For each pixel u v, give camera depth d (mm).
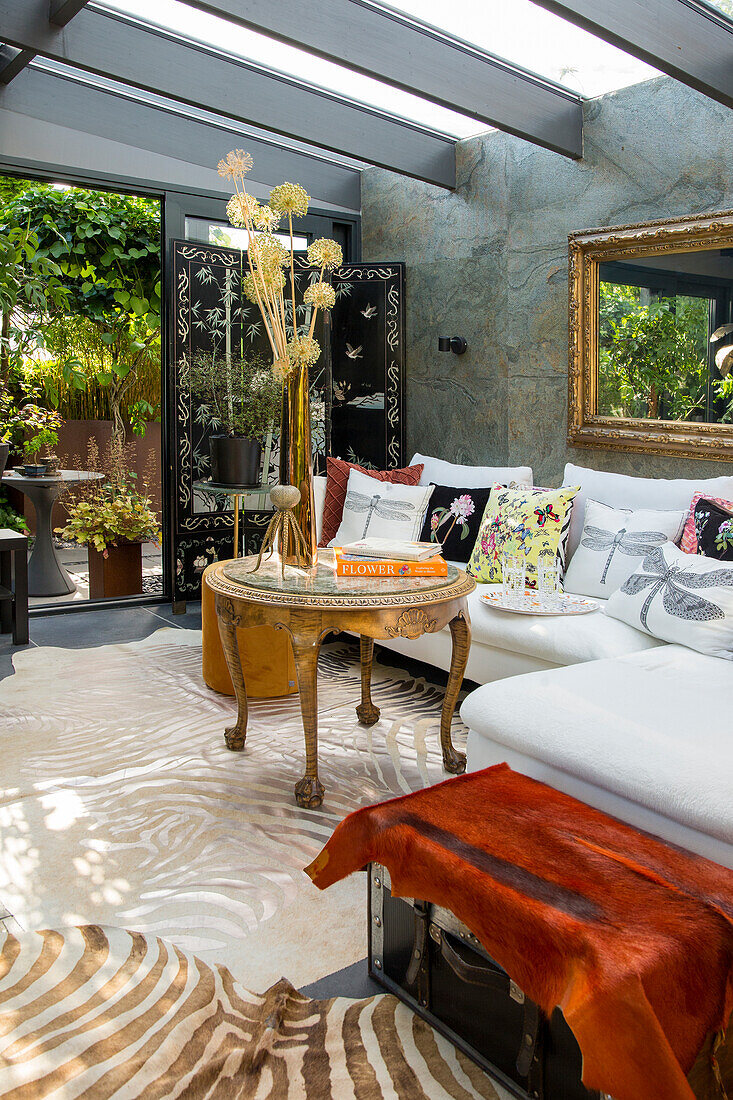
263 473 5625
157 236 7023
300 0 3594
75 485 7195
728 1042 1525
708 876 1625
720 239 3955
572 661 3160
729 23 3637
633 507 3906
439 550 3211
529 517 3990
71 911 2209
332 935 2152
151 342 7289
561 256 4754
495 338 5211
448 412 5625
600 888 1570
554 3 3129
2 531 4828
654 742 2137
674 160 4141
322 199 5973
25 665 4297
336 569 3062
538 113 4379
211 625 3883
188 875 2393
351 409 6020
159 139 5277
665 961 1381
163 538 5719
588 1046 1353
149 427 7676
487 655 3557
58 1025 1778
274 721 3564
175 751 3236
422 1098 1628
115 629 5055
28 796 2844
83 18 3969
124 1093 1606
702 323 4090
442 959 1794
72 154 5047
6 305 5629
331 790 2924
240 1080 1658
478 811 1872
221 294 5453
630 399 4457
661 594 3127
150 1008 1836
